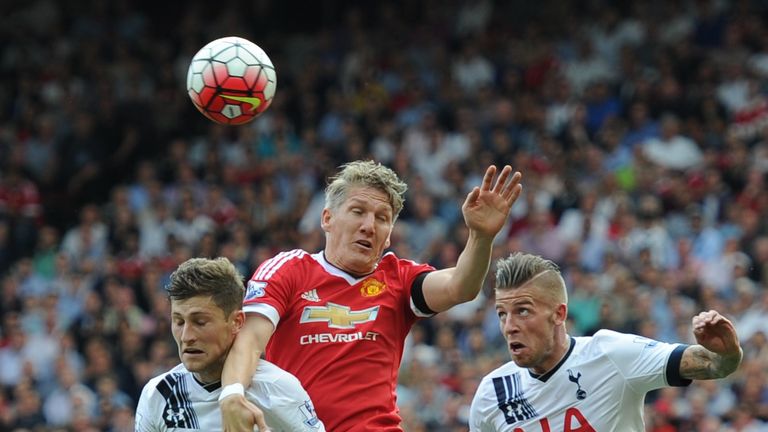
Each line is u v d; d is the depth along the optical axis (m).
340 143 50.78
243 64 16.47
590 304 37.19
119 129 53.81
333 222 15.52
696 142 47.69
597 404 16.38
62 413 37.66
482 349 36.34
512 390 16.89
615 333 16.59
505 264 16.30
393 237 42.03
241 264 42.66
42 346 40.34
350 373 15.02
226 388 13.77
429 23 58.34
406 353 35.94
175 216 46.84
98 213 47.81
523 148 48.97
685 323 36.53
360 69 55.00
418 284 15.58
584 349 16.56
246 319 14.59
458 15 58.62
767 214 41.97
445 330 36.25
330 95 53.72
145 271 42.56
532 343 16.05
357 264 15.32
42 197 51.22
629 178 44.94
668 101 49.38
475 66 54.53
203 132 54.78
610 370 16.33
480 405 17.17
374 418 14.91
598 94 50.34
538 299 16.03
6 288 43.25
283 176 48.97
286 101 53.84
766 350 34.22
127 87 55.66
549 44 54.50
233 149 51.34
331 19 61.50
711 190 44.00
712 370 15.50
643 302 36.84
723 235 41.38
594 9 56.34
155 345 38.81
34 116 54.22
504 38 56.59
